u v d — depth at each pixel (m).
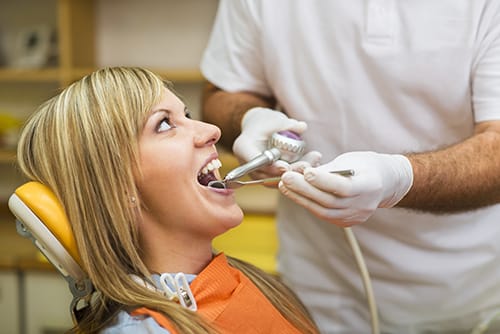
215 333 0.92
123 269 0.97
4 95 2.79
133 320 0.91
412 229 1.33
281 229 1.53
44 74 2.46
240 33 1.37
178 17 2.62
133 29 2.66
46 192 0.94
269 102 1.46
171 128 0.99
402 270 1.37
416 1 1.19
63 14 2.40
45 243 0.94
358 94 1.26
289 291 1.18
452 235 1.33
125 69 1.01
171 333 0.88
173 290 0.96
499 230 1.35
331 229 1.40
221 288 0.99
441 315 1.42
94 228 0.95
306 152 1.29
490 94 1.16
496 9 1.15
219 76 1.43
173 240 1.00
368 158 0.98
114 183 0.94
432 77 1.21
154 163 0.95
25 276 2.18
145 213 0.98
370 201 0.97
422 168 1.03
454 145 1.10
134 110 0.96
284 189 0.96
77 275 0.97
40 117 0.99
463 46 1.18
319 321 1.51
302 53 1.29
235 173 1.01
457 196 1.06
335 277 1.46
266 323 1.02
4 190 2.83
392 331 1.44
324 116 1.30
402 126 1.27
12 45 2.75
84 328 0.97
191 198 0.97
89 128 0.94
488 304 1.41
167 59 2.66
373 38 1.22
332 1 1.24
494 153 1.08
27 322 2.21
